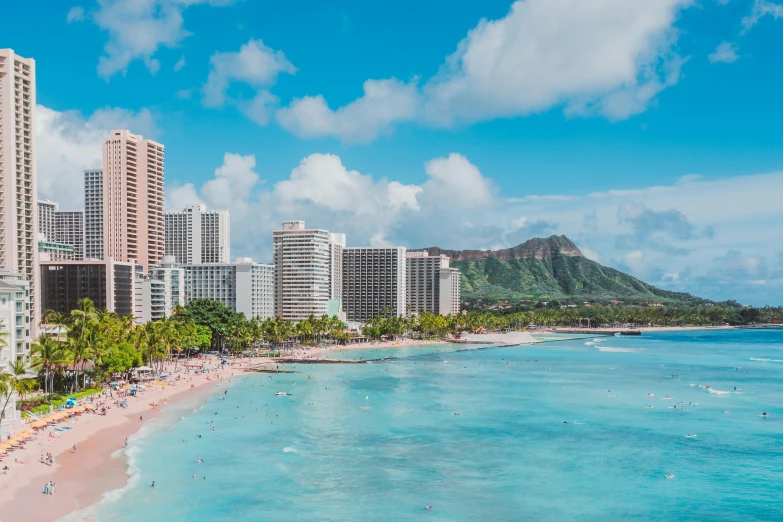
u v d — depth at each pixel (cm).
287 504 9312
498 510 9356
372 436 13575
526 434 13938
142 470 10512
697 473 11194
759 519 9138
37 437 11650
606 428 14650
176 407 16150
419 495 9888
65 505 8719
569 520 9038
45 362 14162
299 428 14175
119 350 17362
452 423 15038
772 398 19100
